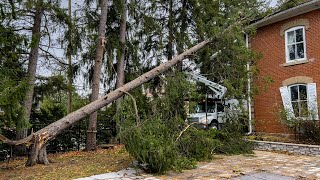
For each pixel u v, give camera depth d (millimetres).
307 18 12508
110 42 12359
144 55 14984
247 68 11727
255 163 8305
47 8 10164
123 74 13289
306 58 12391
